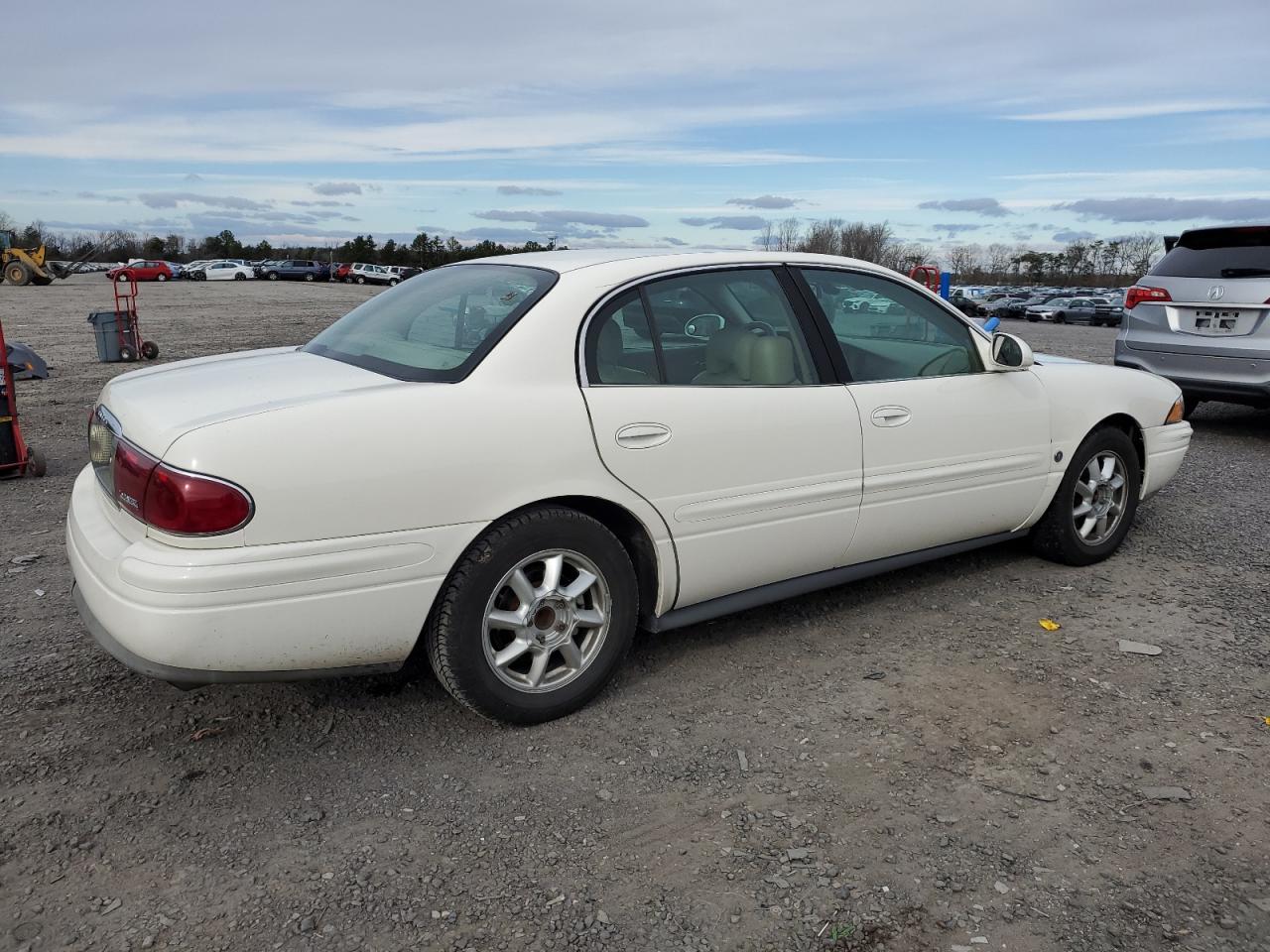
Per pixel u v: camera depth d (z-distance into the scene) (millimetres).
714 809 2543
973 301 48969
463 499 2678
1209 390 7602
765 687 3262
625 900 2178
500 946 2027
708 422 3145
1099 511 4512
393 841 2396
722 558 3273
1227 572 4441
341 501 2502
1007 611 3953
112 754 2795
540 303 2965
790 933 2074
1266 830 2447
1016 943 2045
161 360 14523
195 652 2402
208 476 2369
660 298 3188
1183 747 2863
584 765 2768
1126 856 2344
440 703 3137
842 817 2504
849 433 3494
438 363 2898
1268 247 7332
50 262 48688
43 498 5871
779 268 3523
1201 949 2029
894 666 3426
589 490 2904
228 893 2189
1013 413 4016
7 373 6305
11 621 3771
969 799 2588
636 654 3535
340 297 38250
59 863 2289
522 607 2873
